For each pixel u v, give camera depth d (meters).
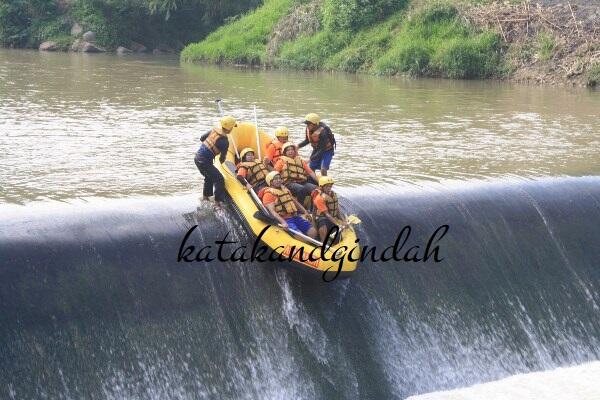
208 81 41.00
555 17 43.44
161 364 13.87
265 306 15.02
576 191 19.50
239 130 17.25
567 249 18.42
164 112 29.89
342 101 33.38
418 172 20.69
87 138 24.48
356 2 48.72
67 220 15.02
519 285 17.48
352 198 17.66
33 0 69.62
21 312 13.23
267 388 14.48
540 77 40.69
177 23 73.12
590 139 25.70
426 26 45.97
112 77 42.41
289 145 16.19
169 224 15.45
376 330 15.70
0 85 37.03
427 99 34.38
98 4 70.19
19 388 12.78
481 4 45.88
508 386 15.64
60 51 65.88
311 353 14.96
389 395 15.13
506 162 22.20
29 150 22.44
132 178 19.38
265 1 60.75
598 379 16.02
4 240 13.98
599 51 40.50
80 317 13.59
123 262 14.41
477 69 42.78
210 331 14.45
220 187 16.08
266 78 42.84
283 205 14.92
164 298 14.37
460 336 16.31
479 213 18.09
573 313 17.64
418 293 16.44
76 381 13.19
